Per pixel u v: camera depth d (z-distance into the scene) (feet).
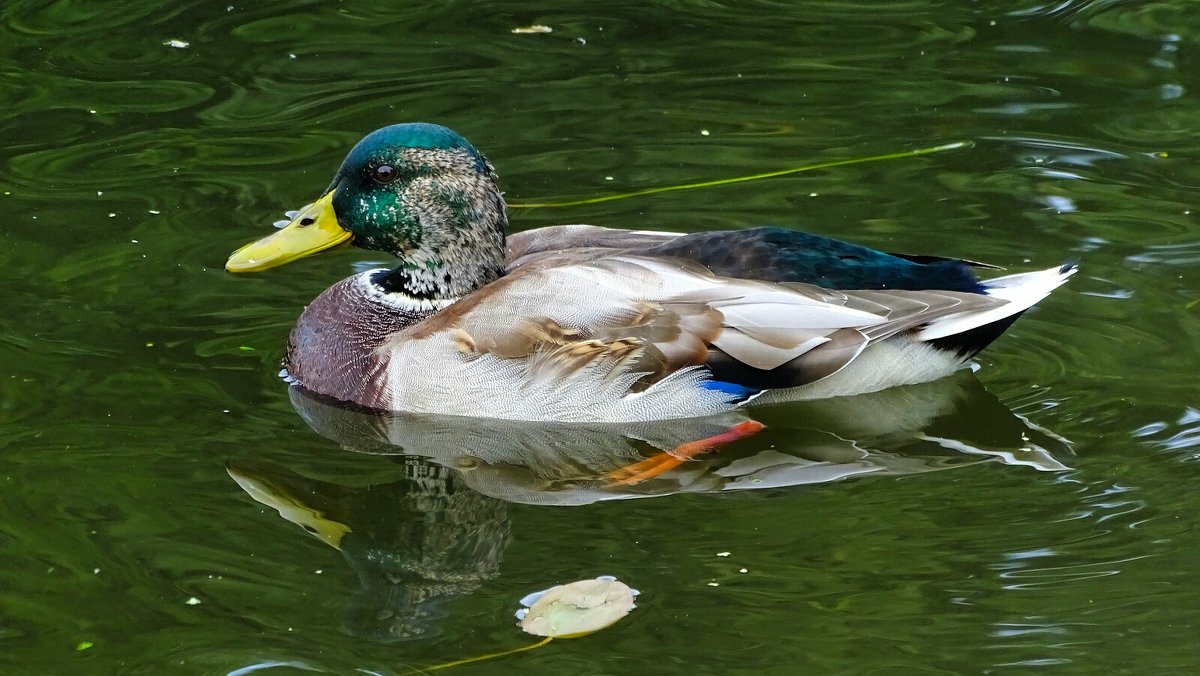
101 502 35.37
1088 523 34.09
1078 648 29.58
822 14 66.28
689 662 29.35
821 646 29.78
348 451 38.78
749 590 31.78
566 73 61.11
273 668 29.22
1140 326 42.83
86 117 57.26
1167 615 30.53
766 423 40.19
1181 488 35.32
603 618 30.73
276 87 60.03
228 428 39.14
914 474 36.96
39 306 44.80
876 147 54.54
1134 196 50.29
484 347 40.09
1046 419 38.88
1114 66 59.93
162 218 50.29
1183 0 65.26
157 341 43.37
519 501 36.29
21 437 38.01
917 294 40.06
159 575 32.48
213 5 67.26
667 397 40.01
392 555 33.63
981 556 32.89
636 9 66.90
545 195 51.57
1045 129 55.26
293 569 32.94
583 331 39.78
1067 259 46.55
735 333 39.68
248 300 46.01
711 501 36.01
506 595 31.89
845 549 33.40
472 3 67.41
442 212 41.73
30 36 64.08
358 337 41.86
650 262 40.83
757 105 58.18
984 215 49.47
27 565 32.68
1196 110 56.13
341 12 66.69
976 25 64.39
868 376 40.52
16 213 50.42
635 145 55.21
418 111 57.88
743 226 49.32
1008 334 42.91
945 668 29.04
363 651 29.84
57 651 29.76
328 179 52.90
